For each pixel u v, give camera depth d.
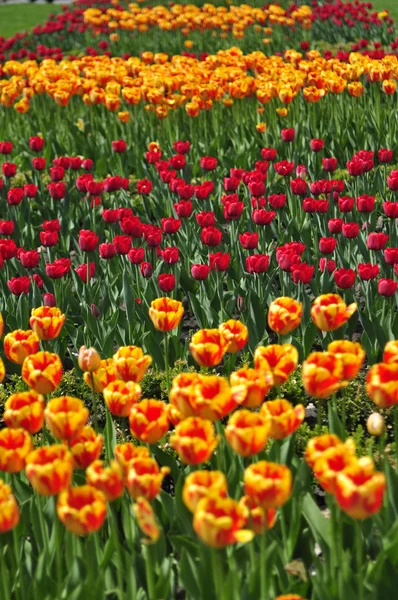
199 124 16.28
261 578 3.97
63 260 8.90
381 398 4.22
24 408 4.39
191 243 10.30
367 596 4.18
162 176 11.38
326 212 10.52
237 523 3.37
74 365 8.05
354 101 15.90
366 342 7.82
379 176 12.09
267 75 15.73
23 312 8.39
